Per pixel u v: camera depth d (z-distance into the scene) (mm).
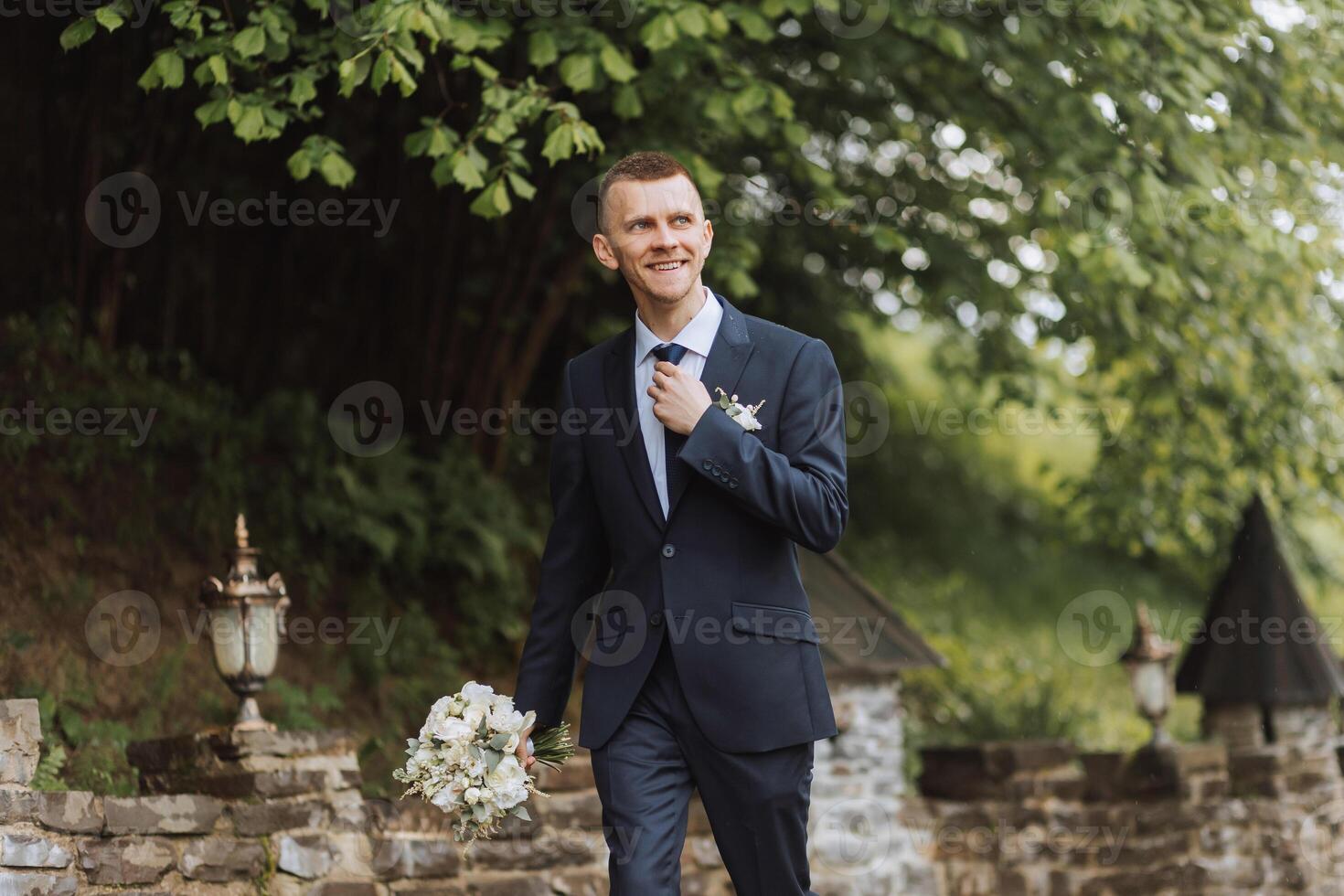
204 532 7090
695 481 3258
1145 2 6195
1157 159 6922
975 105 7555
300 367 8641
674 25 5723
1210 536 8984
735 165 7926
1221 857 6938
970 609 11422
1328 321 8344
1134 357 8000
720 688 3182
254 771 4953
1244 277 7570
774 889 3281
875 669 7020
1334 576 9227
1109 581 12961
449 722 3285
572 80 5723
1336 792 7199
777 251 9414
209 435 7297
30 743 4266
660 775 3244
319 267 8617
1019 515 13625
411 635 7426
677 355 3314
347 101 7703
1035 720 8805
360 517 7438
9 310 7484
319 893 4984
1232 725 7434
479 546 7906
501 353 8703
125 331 7988
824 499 3145
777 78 7809
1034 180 7375
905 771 8078
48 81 7387
